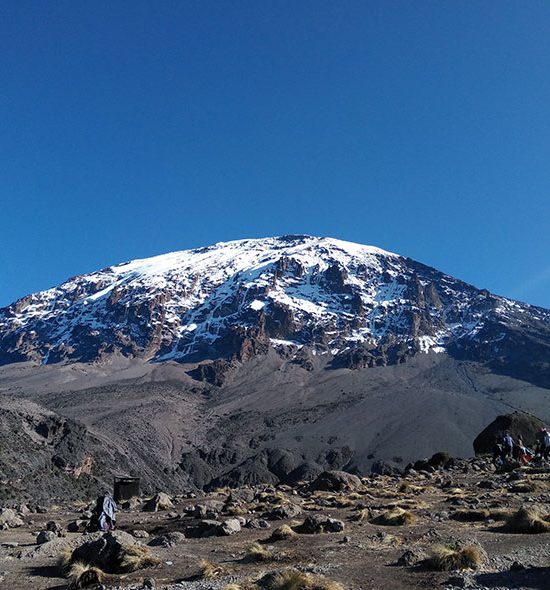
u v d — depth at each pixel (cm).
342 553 1528
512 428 4384
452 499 2281
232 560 1560
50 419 17600
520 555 1375
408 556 1388
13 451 14362
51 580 1523
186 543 1834
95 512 2212
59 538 1988
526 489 2342
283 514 2216
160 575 1455
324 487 3125
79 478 15525
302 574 1244
